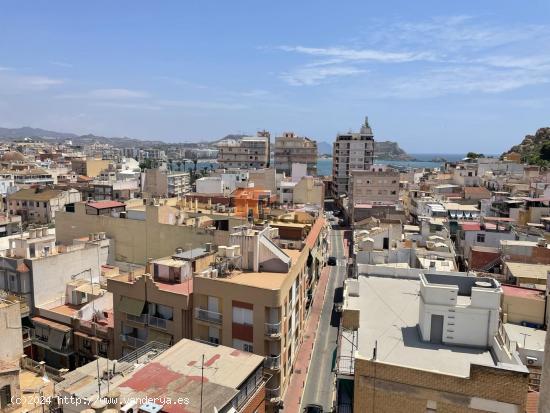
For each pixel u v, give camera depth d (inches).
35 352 2063.2
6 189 5979.3
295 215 3157.0
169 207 3009.4
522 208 3422.7
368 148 7711.6
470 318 1182.3
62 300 2258.9
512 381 939.3
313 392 1966.0
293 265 2033.7
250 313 1708.9
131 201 3526.1
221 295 1739.7
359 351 1158.3
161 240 2859.3
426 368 1068.5
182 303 1781.5
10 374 1179.9
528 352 1380.4
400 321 1362.0
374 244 2650.1
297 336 2193.7
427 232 3026.6
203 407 1033.5
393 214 4493.1
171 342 1807.3
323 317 2787.9
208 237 2677.2
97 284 2321.6
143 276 1854.1
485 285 1214.3
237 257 1982.0
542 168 6250.0
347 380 1186.6
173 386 1121.4
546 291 1697.8
